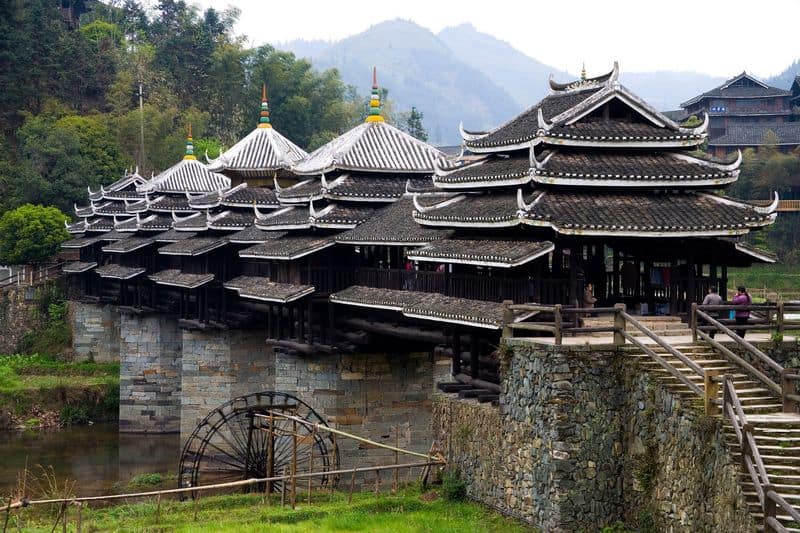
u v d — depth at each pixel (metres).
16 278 105.62
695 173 39.84
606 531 34.56
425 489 45.34
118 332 98.00
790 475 28.28
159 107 150.50
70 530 43.44
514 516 37.94
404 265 55.06
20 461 71.00
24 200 117.25
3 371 91.44
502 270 41.84
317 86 166.88
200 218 79.00
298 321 59.19
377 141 62.50
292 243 59.84
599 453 35.22
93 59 150.25
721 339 37.03
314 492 51.16
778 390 31.50
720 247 40.88
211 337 72.44
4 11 139.25
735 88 121.38
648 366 34.59
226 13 180.75
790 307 37.62
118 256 93.31
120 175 126.94
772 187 95.38
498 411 39.47
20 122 136.12
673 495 32.62
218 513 46.00
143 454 74.12
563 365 35.22
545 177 38.88
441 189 47.69
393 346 57.97
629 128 41.22
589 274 42.50
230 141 158.75
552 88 46.56
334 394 57.50
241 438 69.12
